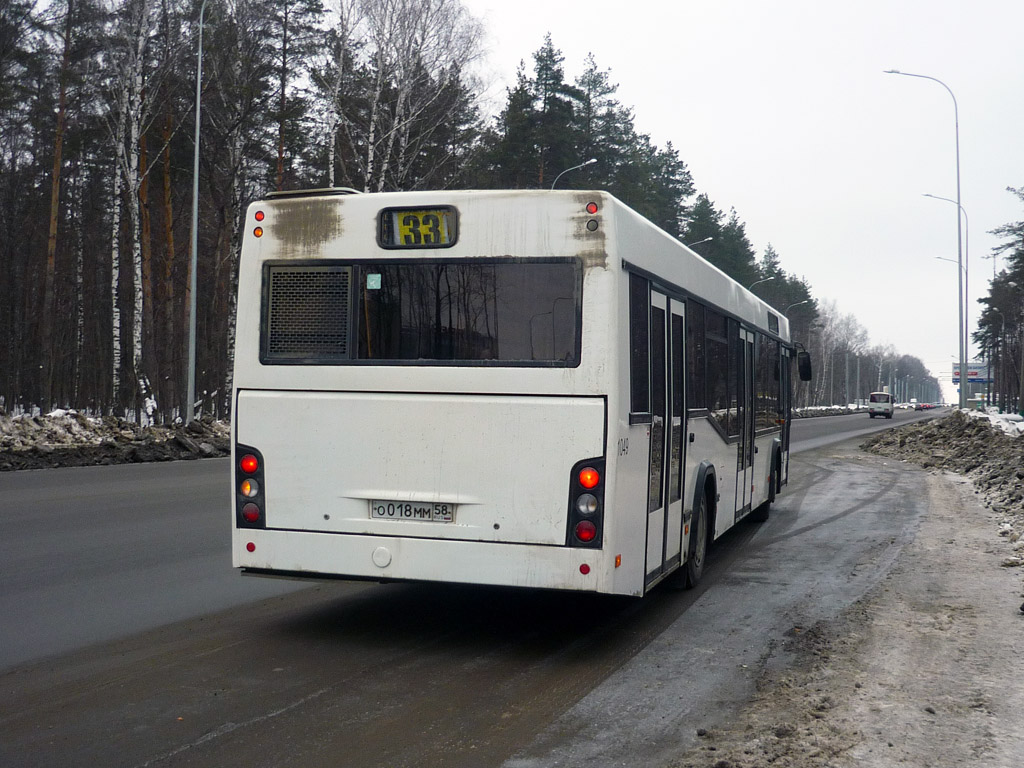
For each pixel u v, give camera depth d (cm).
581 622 771
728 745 487
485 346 656
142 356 3778
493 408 651
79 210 4459
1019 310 8681
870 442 3644
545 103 4312
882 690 584
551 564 640
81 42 3294
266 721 516
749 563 1071
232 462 704
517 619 777
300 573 688
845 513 1550
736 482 1109
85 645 671
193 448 2427
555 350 644
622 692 581
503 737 497
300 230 694
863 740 495
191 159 3738
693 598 872
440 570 658
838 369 17362
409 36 3475
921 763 463
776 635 731
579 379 639
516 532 646
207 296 4616
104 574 920
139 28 3288
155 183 3800
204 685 581
